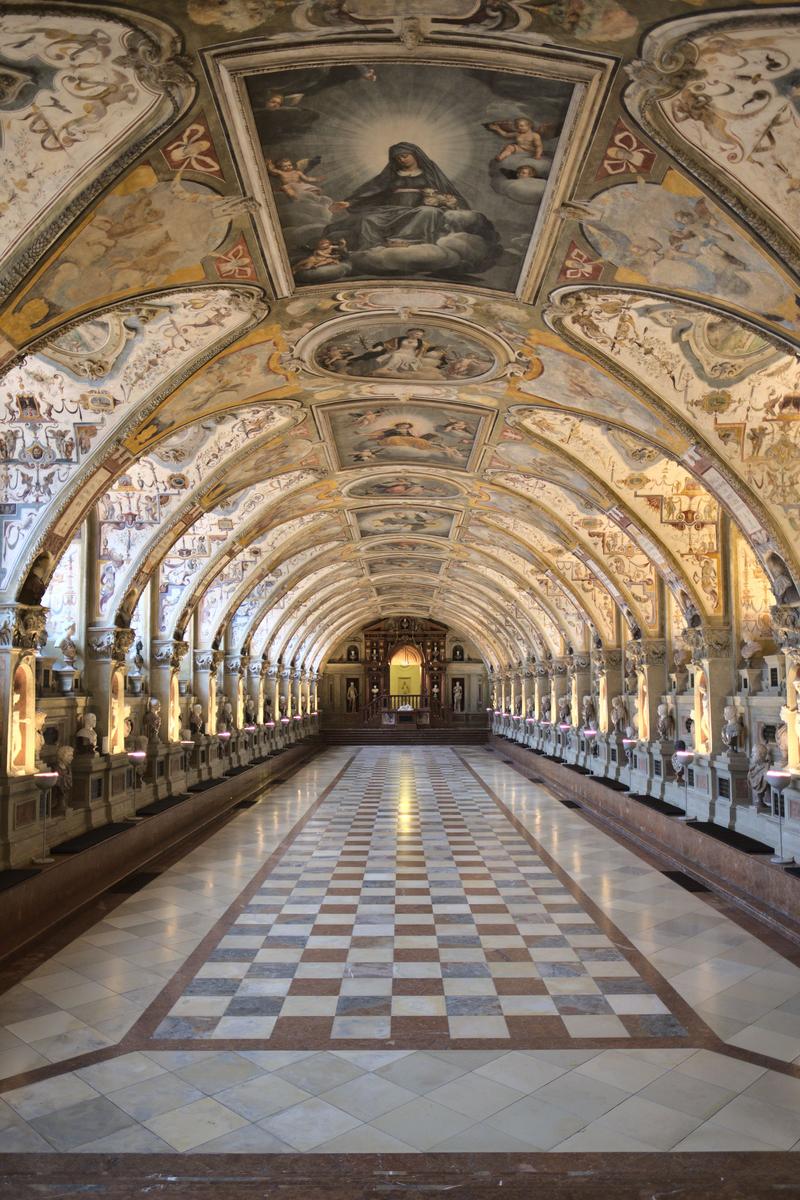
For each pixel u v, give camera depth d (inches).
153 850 619.5
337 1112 240.5
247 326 386.9
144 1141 224.2
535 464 618.5
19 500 434.0
